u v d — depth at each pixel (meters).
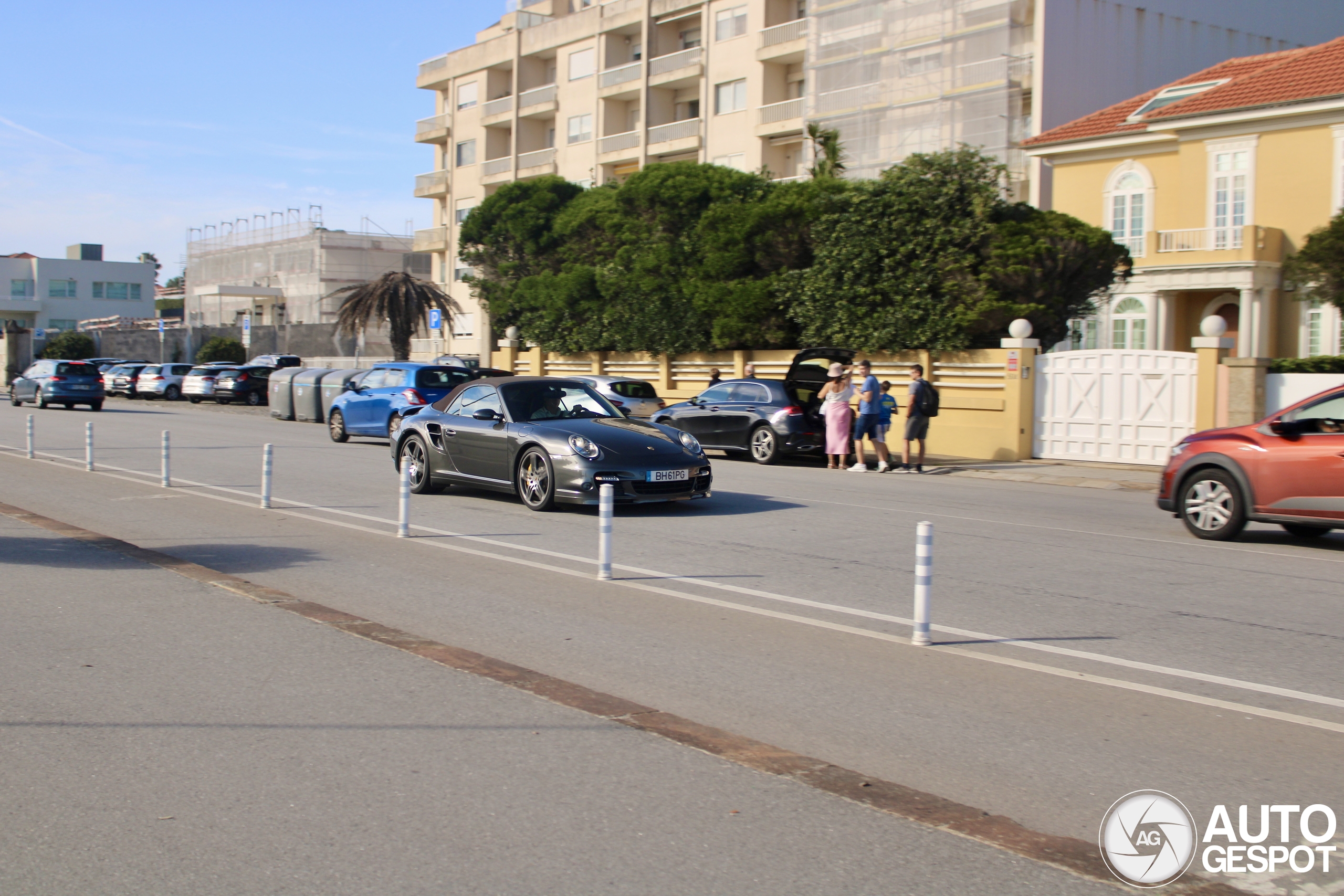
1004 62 35.44
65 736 5.05
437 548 10.23
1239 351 27.95
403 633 6.91
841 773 4.63
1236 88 28.97
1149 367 20.00
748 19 44.41
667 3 47.69
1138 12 37.00
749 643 6.82
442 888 3.61
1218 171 28.91
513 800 4.32
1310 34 41.62
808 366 22.05
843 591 8.46
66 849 3.91
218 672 6.04
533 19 57.41
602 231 32.38
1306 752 4.98
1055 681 6.05
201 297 82.62
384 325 61.62
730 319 26.34
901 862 3.81
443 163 60.72
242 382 43.41
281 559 9.62
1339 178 26.78
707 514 12.80
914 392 19.66
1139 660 6.52
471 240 36.38
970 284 22.45
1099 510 14.16
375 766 4.68
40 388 36.69
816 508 13.55
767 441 21.03
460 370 23.08
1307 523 10.70
